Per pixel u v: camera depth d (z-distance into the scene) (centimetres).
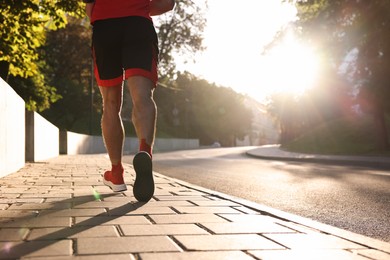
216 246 243
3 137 708
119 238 257
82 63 4306
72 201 407
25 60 1179
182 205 389
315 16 2342
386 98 2225
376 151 2295
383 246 259
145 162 364
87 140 2894
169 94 6769
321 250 245
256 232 283
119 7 382
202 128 9144
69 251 225
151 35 386
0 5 1038
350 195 666
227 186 797
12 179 659
